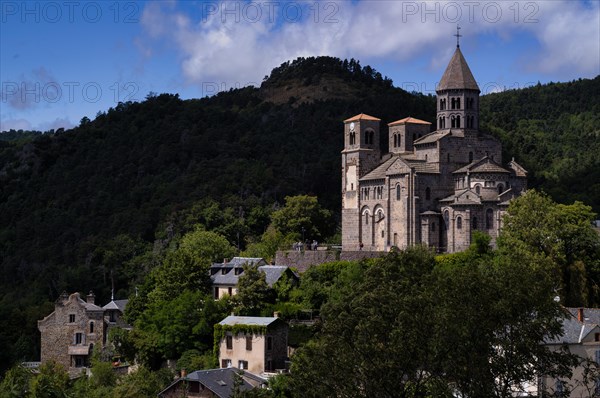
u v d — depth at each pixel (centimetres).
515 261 12750
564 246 18700
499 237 19400
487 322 10969
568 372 11100
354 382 11500
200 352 18362
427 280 12194
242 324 17212
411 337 11112
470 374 10856
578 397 13662
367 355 11250
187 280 19975
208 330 18450
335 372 11394
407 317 11144
